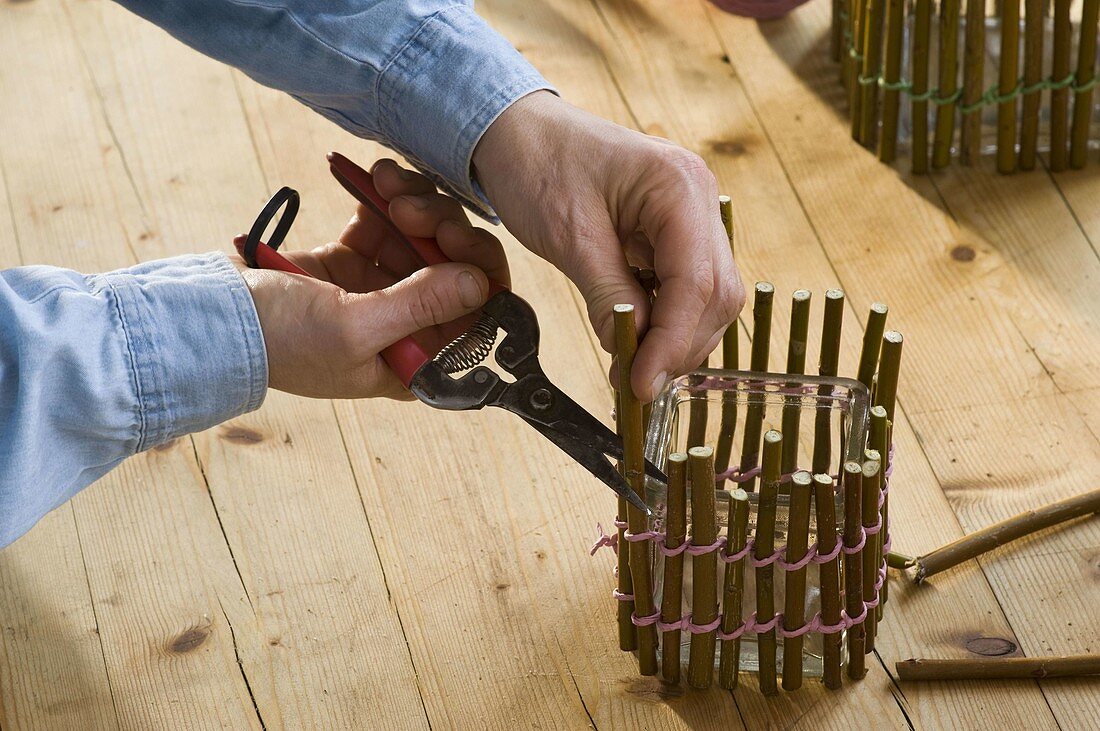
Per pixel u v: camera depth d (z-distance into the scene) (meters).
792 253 1.32
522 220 0.77
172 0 0.81
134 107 1.58
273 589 1.00
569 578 1.00
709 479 0.75
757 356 0.89
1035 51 1.31
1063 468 1.05
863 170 1.42
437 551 1.03
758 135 1.49
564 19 1.69
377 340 0.75
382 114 0.82
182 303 0.72
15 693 0.94
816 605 0.85
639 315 0.71
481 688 0.92
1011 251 1.29
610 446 0.74
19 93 1.62
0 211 1.43
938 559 0.97
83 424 0.70
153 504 1.08
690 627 0.84
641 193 0.73
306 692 0.93
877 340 0.83
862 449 0.79
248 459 1.12
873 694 0.89
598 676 0.92
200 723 0.91
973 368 1.16
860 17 1.39
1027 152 1.39
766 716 0.88
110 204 1.44
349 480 1.10
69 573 1.03
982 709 0.88
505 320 0.78
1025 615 0.94
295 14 0.80
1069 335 1.19
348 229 0.89
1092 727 0.86
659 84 1.58
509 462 1.10
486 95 0.77
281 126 1.54
